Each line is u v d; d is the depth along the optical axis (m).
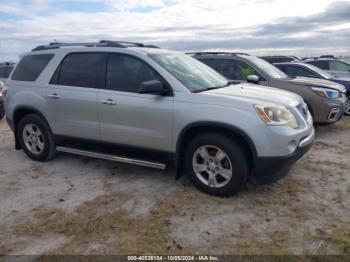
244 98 3.68
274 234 3.04
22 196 3.94
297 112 3.81
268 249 2.81
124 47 4.34
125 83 4.20
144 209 3.55
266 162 3.48
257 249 2.81
